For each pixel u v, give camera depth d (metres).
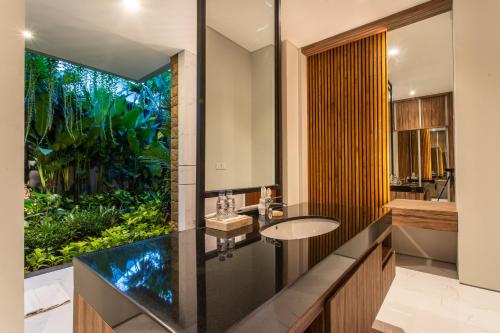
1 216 0.54
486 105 2.23
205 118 1.61
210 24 1.69
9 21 0.55
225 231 1.31
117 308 0.68
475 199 2.29
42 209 3.32
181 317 0.55
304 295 0.77
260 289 0.67
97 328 0.77
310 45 3.16
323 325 0.90
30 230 3.05
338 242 1.09
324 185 3.25
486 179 2.24
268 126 2.17
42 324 1.70
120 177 4.34
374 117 2.92
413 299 2.14
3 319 0.54
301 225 1.68
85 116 3.87
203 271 0.79
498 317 1.87
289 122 3.03
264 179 2.12
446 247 2.94
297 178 3.19
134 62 3.43
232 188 1.82
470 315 1.90
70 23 2.49
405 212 2.60
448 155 3.40
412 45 3.03
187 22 2.50
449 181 3.36
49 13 2.33
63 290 2.16
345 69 3.09
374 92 2.91
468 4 2.28
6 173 0.55
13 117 0.56
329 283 0.93
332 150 3.20
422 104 3.59
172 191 3.29
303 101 3.28
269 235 1.43
